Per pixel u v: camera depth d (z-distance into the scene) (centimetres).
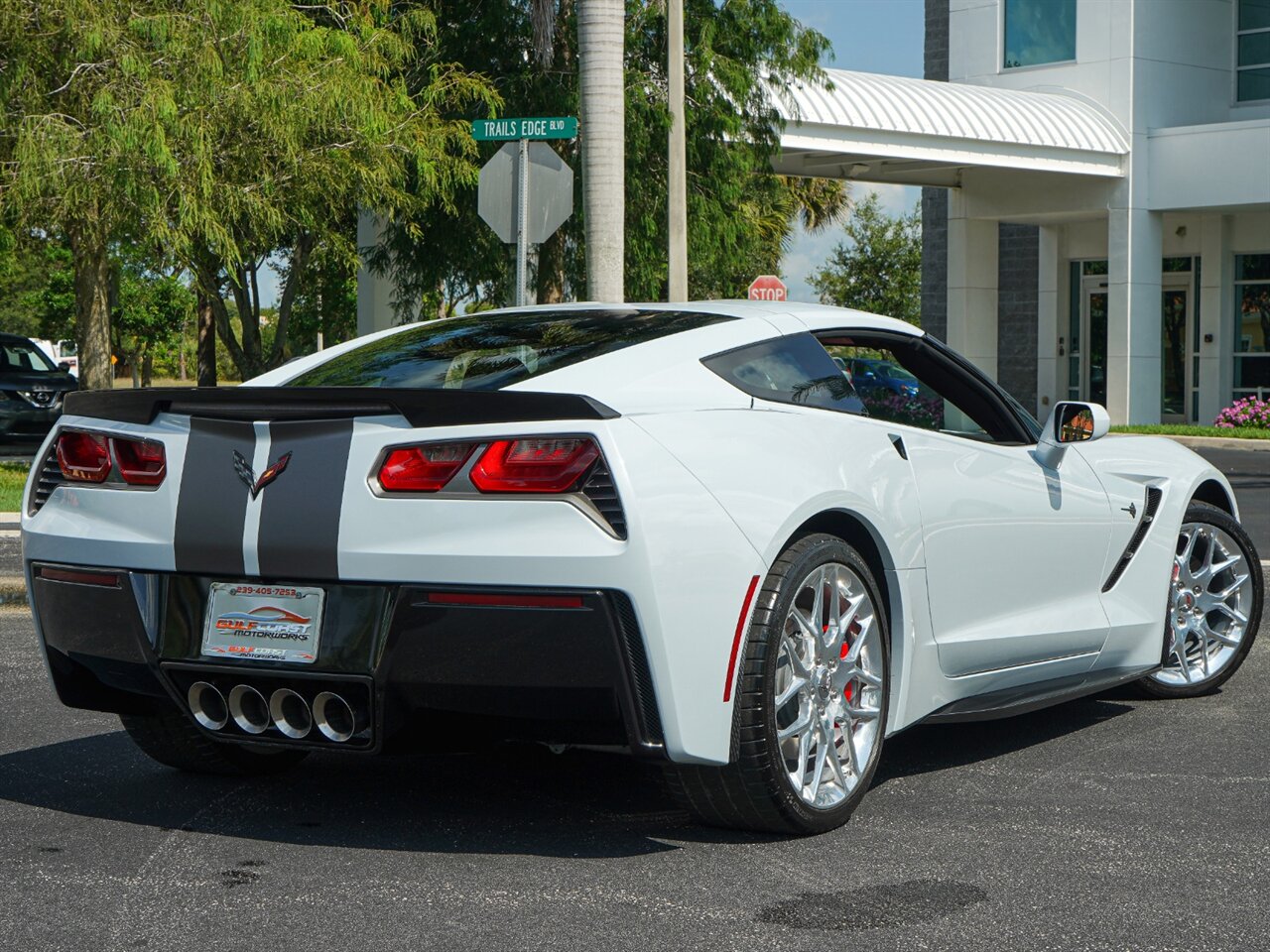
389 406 386
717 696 389
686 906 364
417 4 1991
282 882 383
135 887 379
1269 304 2786
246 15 1507
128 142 1412
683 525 381
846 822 436
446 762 517
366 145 1616
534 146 1136
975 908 363
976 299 2953
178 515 407
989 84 2927
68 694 446
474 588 375
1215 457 2188
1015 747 538
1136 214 2722
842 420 447
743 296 4059
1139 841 420
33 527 437
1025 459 519
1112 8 2730
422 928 349
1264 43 2828
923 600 462
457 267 2112
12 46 1499
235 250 1569
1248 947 338
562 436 377
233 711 406
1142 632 573
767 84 2191
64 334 5031
